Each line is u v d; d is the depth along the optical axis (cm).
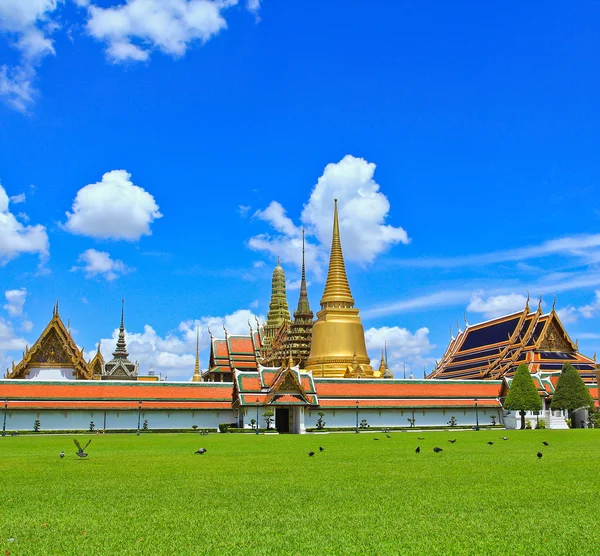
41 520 1955
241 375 9488
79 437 7606
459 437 6875
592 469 3206
